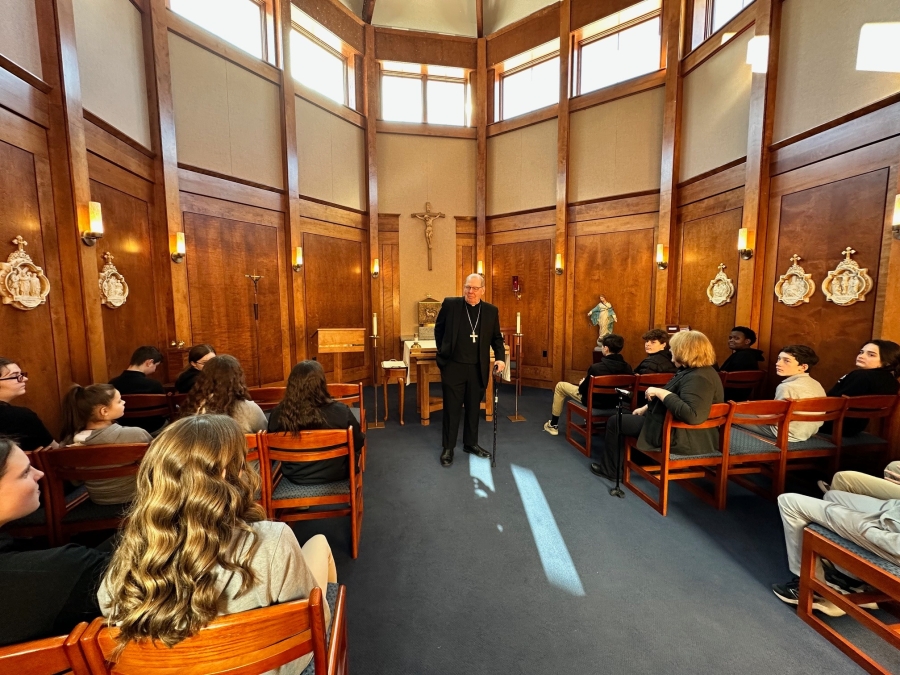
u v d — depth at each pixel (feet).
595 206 20.38
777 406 8.09
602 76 20.11
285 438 6.50
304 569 3.21
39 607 2.78
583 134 20.53
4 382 6.39
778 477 8.55
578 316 21.20
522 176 22.39
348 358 22.06
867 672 4.92
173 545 2.56
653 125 18.69
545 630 5.65
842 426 8.88
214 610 2.57
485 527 8.22
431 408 16.06
